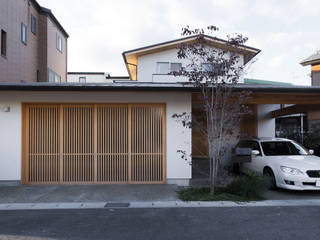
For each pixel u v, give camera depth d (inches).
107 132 294.5
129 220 176.1
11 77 478.0
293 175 238.8
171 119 289.7
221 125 234.5
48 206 209.9
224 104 232.2
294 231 155.6
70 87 251.6
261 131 434.6
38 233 154.6
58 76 686.5
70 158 291.7
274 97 313.6
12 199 229.1
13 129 279.0
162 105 296.8
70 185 284.4
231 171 369.1
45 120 291.3
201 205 210.5
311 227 161.8
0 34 444.5
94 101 287.0
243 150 305.7
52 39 639.8
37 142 289.7
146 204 214.4
